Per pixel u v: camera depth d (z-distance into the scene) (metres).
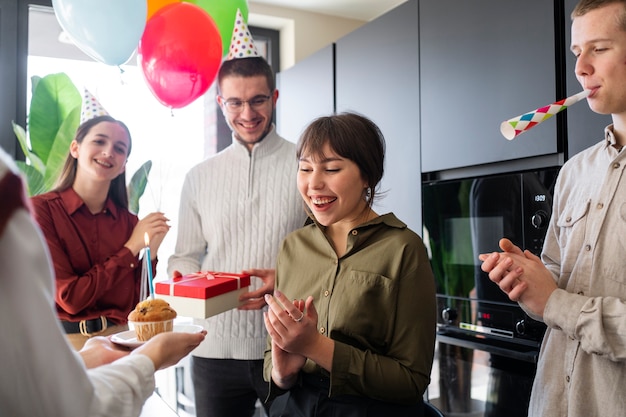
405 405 0.97
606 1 0.95
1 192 0.47
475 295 1.77
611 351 0.92
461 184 1.84
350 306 0.99
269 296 0.92
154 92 1.60
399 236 1.03
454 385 1.84
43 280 0.50
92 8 1.38
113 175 1.58
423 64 2.02
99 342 0.91
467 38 1.82
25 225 0.49
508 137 1.04
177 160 2.77
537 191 1.55
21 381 0.49
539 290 1.01
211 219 1.62
